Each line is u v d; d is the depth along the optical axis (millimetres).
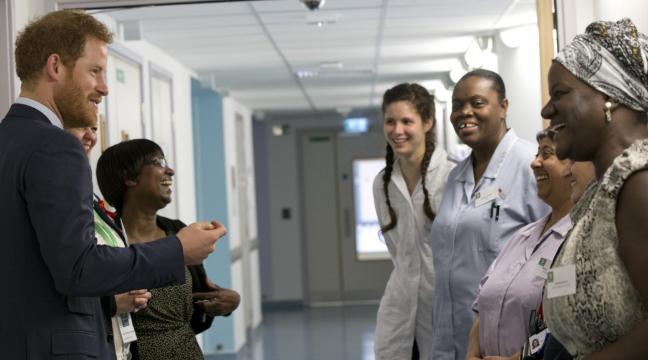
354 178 12719
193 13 4824
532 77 5242
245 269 9680
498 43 5773
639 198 1283
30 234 1748
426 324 3150
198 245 1849
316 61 6992
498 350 2299
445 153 3213
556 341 1686
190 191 6918
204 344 8555
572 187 1996
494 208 2686
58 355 1749
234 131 9336
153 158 2727
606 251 1348
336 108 11398
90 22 1869
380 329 3244
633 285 1321
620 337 1354
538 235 2309
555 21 3084
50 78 1830
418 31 5734
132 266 1743
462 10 5031
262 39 5848
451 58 6992
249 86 8453
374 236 12758
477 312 2426
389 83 8594
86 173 1752
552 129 1451
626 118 1382
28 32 1854
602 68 1372
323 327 10266
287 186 12578
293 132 12555
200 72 7371
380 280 12766
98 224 2262
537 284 2219
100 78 1891
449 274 2768
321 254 12758
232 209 8867
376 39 6023
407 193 3191
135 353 2504
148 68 5570
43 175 1702
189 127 7020
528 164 2699
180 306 2740
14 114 1834
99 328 1885
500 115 2764
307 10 4918
